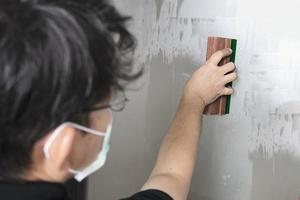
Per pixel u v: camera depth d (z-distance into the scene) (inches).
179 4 41.2
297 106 34.1
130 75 22.2
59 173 21.5
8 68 16.7
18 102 17.2
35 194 20.7
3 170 19.5
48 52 17.0
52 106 17.8
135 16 45.3
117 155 51.6
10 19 16.8
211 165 41.8
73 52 17.4
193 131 33.7
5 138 18.2
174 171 31.5
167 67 44.1
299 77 33.5
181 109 35.2
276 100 35.4
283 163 36.1
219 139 40.5
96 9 19.2
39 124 18.2
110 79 19.7
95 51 18.3
